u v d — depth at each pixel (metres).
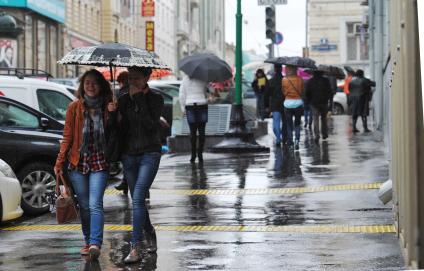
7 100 30.36
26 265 19.08
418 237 13.88
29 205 28.36
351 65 125.44
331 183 30.95
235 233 22.39
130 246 21.09
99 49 19.83
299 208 25.97
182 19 195.75
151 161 19.53
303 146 47.41
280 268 18.17
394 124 20.66
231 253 19.86
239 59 45.25
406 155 15.31
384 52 47.69
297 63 46.66
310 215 24.69
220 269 18.28
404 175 16.28
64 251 20.69
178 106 49.00
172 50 187.12
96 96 19.62
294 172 34.69
